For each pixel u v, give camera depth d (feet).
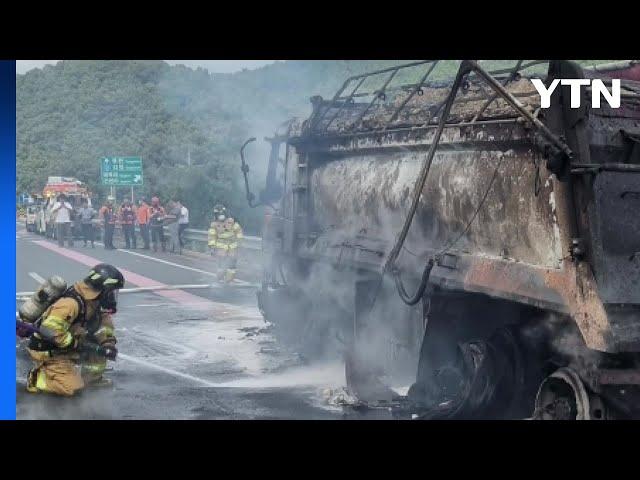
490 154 19.53
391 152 25.04
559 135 16.67
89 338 21.34
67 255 77.10
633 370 16.28
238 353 31.07
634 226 16.26
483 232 19.83
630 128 17.30
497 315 20.27
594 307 15.83
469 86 22.26
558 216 16.70
